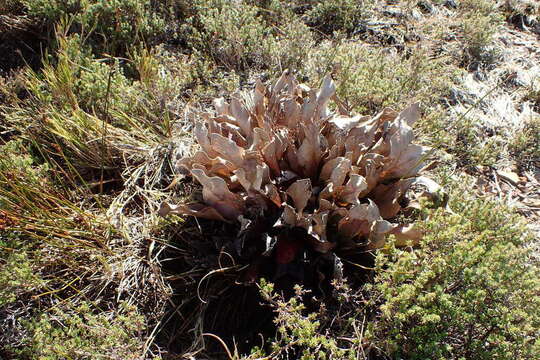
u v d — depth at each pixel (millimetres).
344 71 1229
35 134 1100
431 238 728
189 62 1374
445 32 1614
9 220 890
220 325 854
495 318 670
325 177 874
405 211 916
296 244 847
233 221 873
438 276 729
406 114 903
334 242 832
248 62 1400
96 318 784
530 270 728
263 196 845
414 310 657
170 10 1457
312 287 837
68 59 1181
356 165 886
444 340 721
